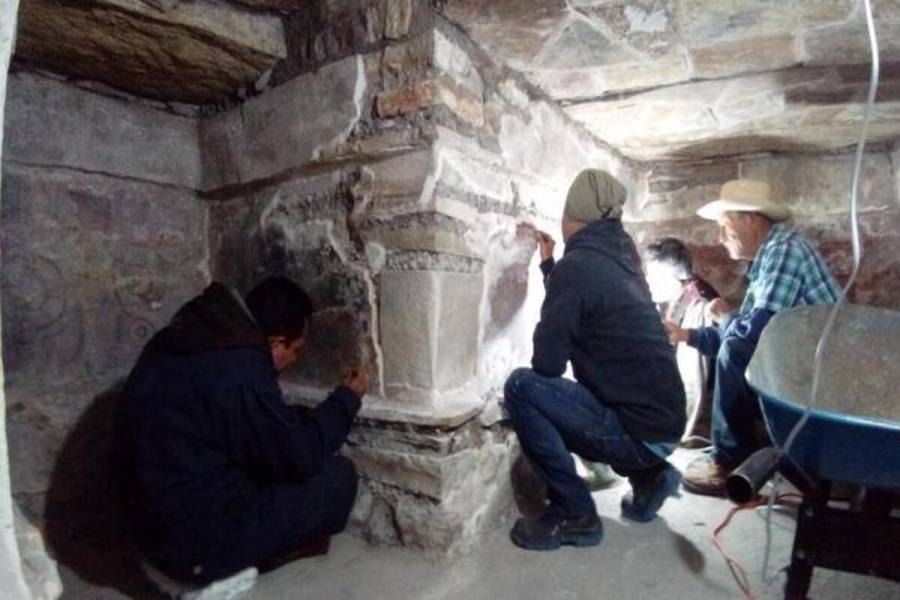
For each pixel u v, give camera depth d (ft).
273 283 4.81
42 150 5.46
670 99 6.89
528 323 6.85
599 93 6.78
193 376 4.30
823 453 3.42
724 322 7.21
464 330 5.44
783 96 6.74
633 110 7.28
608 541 5.46
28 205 5.40
